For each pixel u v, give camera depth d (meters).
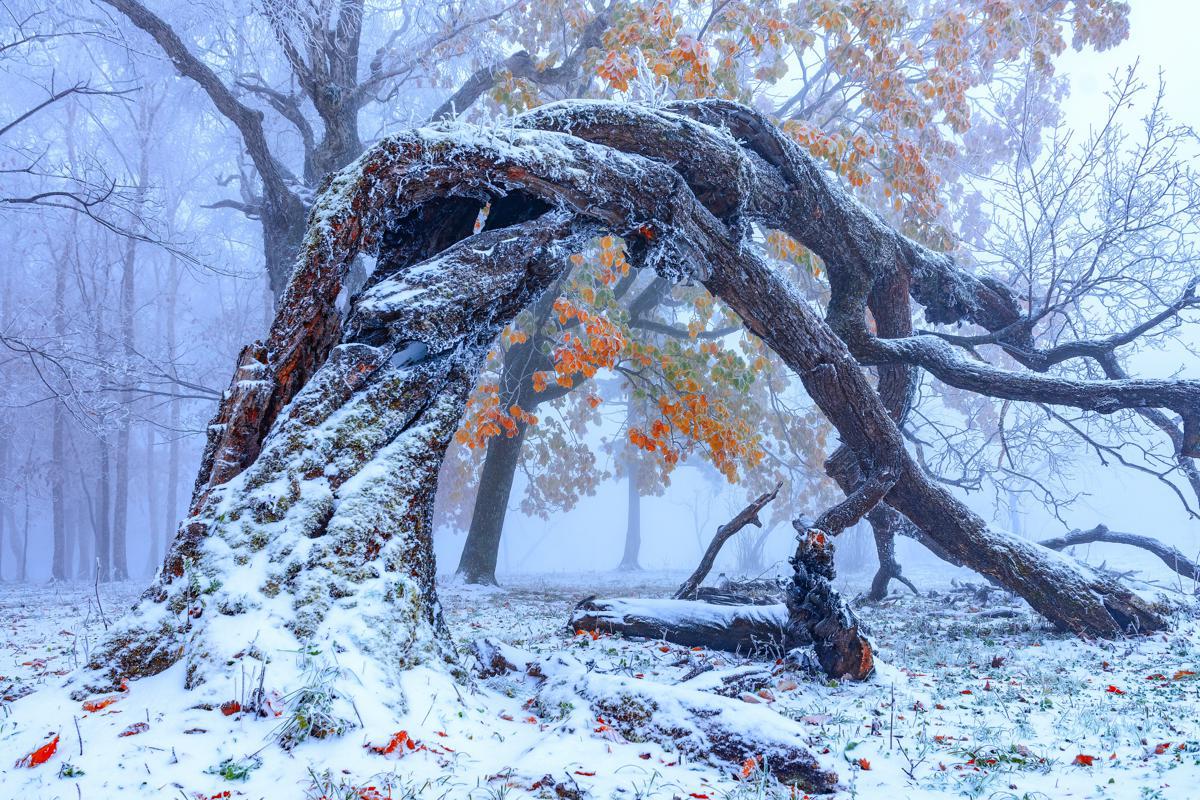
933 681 7.18
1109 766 4.38
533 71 17.44
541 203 8.12
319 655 4.60
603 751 4.29
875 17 15.83
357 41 16.31
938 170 20.58
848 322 11.37
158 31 14.33
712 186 8.91
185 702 4.33
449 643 5.97
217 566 5.07
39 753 3.71
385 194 6.79
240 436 6.05
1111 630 10.11
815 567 7.64
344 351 6.21
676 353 18.00
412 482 6.03
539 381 16.69
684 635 8.77
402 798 3.51
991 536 10.57
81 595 18.94
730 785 3.95
